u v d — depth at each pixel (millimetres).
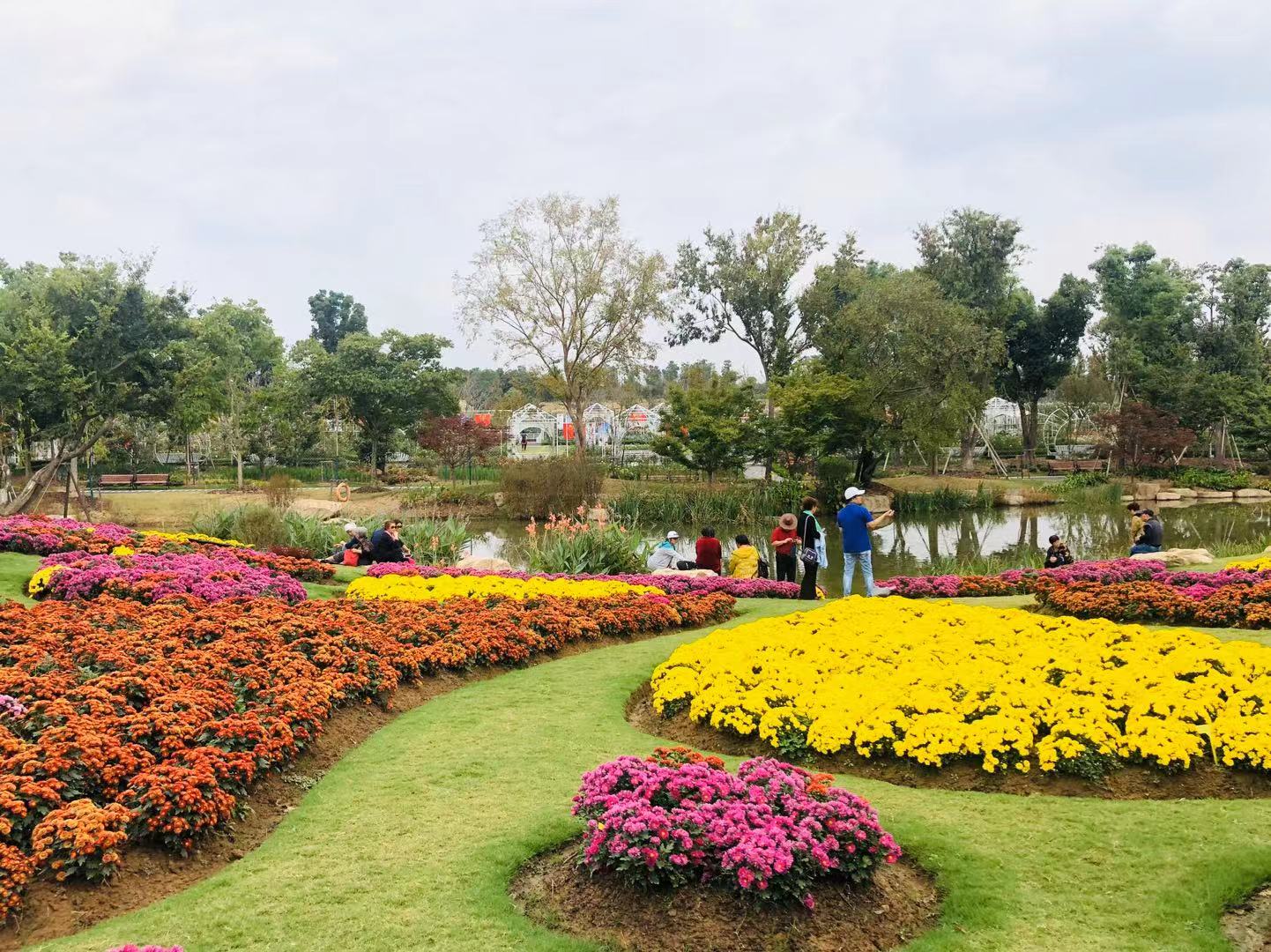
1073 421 72938
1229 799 5965
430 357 61094
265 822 5891
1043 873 5000
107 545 14336
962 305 47656
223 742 6141
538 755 6871
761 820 4727
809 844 4578
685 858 4586
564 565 18719
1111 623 9234
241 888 4949
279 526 23156
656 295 49625
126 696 6734
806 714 7160
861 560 14242
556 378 51344
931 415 42500
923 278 45938
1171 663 7551
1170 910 4637
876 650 8531
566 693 8586
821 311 46562
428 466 56188
